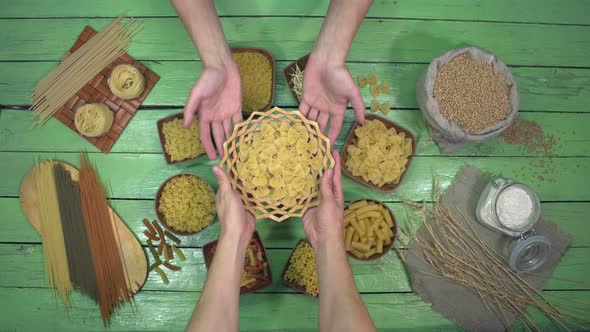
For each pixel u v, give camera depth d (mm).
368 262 1696
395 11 1825
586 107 1812
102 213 1660
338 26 1399
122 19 1784
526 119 1804
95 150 1739
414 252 1693
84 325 1677
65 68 1741
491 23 1850
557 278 1694
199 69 1782
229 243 1219
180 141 1629
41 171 1685
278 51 1798
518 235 1601
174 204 1581
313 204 1330
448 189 1742
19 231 1704
